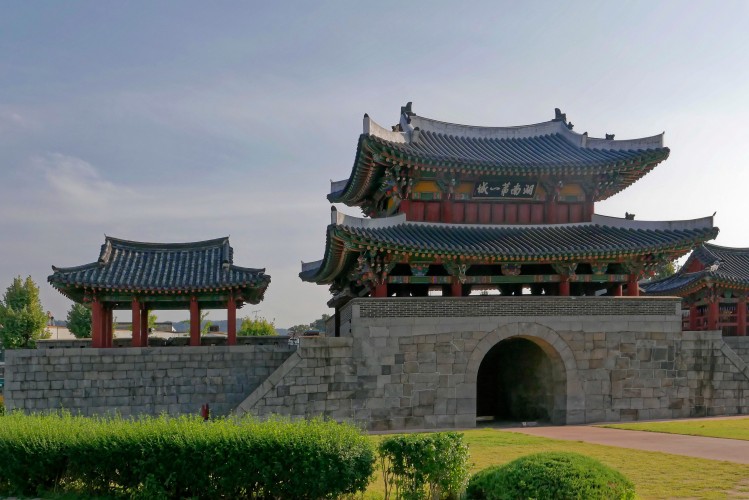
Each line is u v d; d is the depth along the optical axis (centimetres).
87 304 4281
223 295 4331
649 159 4403
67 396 3994
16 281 7762
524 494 1559
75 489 2216
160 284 4194
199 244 4656
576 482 1539
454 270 4259
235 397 4138
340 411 3922
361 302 4016
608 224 4650
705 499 1902
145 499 2023
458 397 4044
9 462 2230
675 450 2803
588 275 4422
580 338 4222
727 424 3778
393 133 4397
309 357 3925
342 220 3994
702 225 4450
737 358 4412
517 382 4878
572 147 4884
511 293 5081
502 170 4353
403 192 4381
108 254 4353
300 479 1933
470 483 1814
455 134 4956
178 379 4112
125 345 4972
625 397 4228
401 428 3969
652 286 6234
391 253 4094
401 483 1925
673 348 4334
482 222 4538
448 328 4081
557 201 4631
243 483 1970
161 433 2092
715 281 5125
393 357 4009
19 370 3972
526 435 3434
